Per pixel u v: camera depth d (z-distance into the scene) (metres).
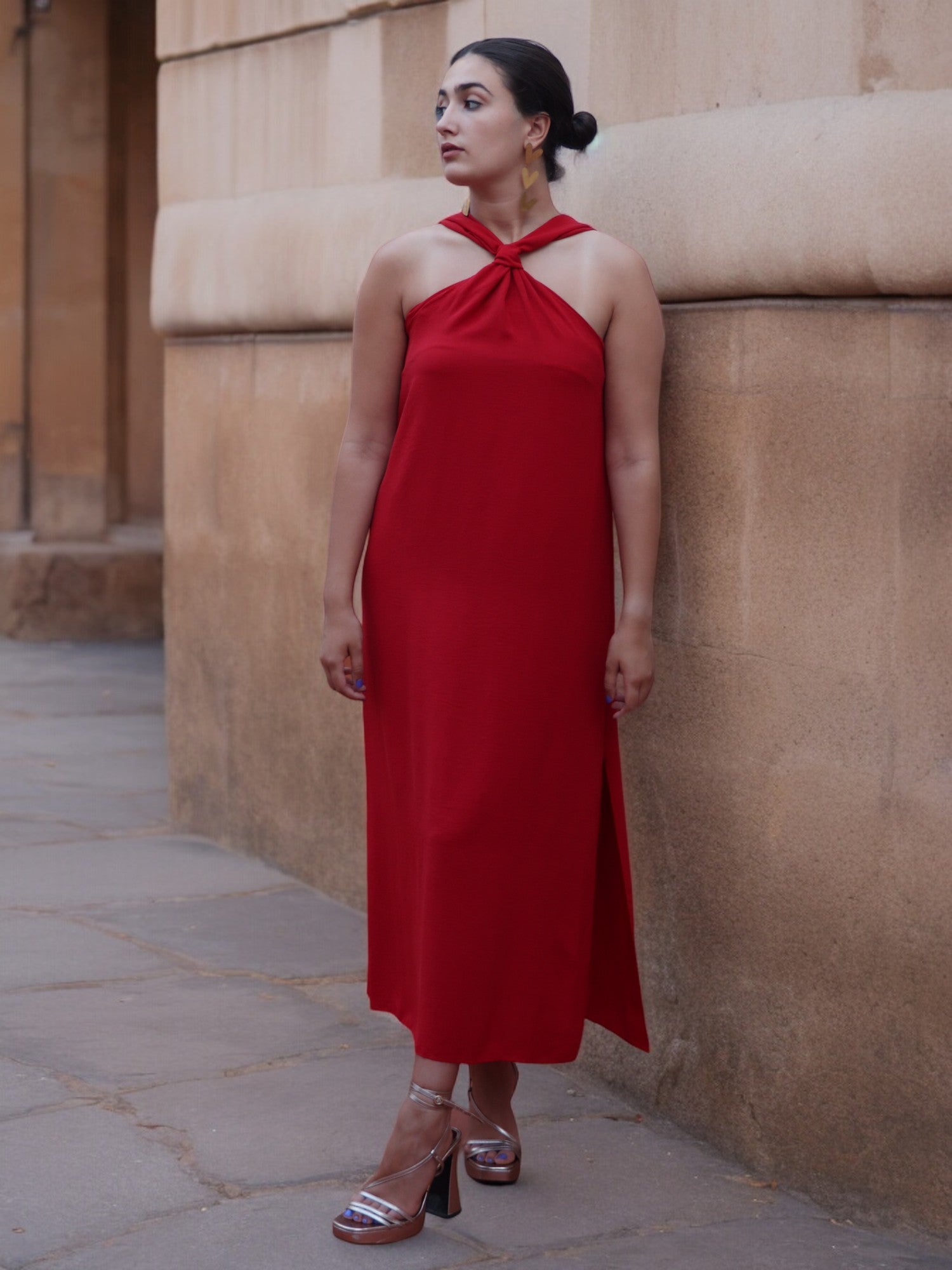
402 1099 3.41
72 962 4.21
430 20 4.14
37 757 6.80
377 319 2.93
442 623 2.81
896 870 2.84
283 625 4.92
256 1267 2.71
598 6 3.43
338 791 4.74
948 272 2.67
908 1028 2.84
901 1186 2.87
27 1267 2.69
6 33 9.74
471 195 2.97
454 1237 2.86
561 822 2.88
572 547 2.84
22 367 10.02
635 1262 2.77
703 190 3.11
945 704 2.75
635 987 3.04
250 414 5.01
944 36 2.69
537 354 2.80
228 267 5.00
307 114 4.68
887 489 2.81
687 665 3.25
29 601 9.95
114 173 10.13
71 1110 3.30
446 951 2.83
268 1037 3.74
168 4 5.32
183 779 5.55
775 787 3.06
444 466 2.81
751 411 3.06
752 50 3.04
